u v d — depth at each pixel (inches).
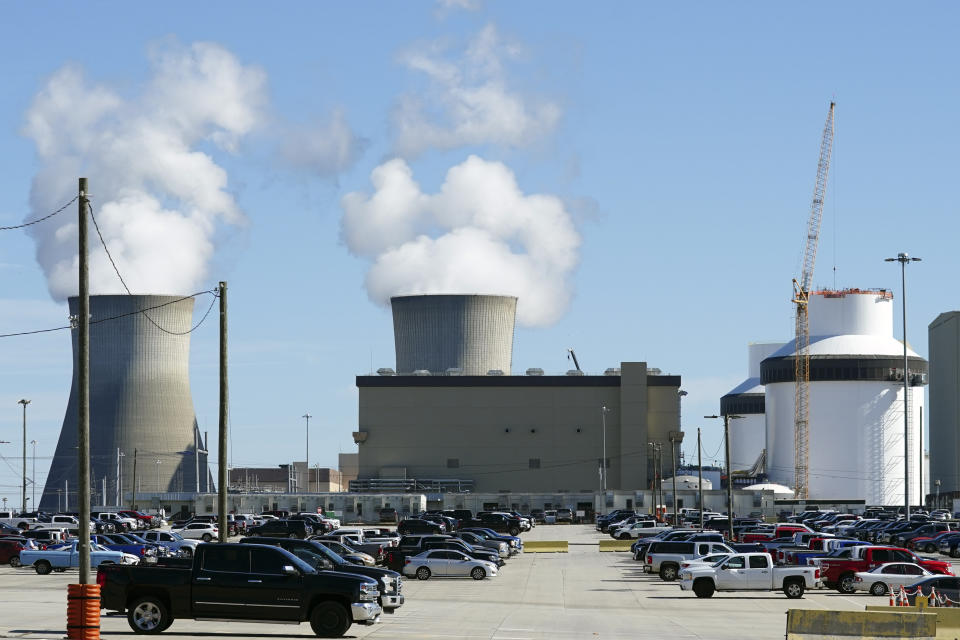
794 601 2247.8
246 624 1603.1
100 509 7283.5
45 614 1763.0
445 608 2036.2
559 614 1962.4
